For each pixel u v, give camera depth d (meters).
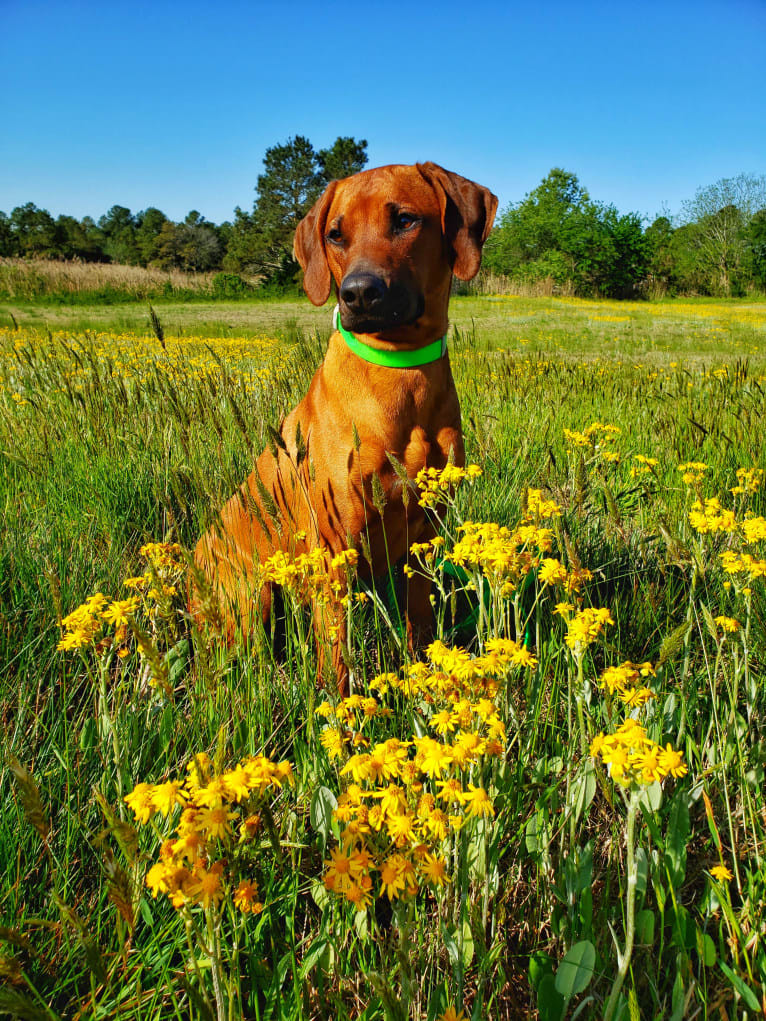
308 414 2.56
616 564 2.90
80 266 35.50
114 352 8.04
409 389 2.39
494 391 6.13
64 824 1.63
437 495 2.15
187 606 2.35
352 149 62.22
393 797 0.99
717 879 1.33
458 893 1.24
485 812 1.01
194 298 34.16
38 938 1.38
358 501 2.39
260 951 1.35
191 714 1.81
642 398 5.69
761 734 1.83
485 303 30.73
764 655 2.08
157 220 96.62
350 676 1.69
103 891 1.43
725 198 53.66
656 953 1.31
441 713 1.20
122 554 2.82
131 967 1.30
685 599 2.32
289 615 2.03
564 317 23.27
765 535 1.76
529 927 1.44
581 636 1.36
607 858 1.57
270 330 15.57
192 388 4.63
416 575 2.62
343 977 1.30
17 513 3.12
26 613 2.46
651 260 50.75
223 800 0.96
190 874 0.92
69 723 1.98
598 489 3.14
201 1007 0.91
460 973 1.10
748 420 4.35
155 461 3.55
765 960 1.16
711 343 14.30
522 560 1.56
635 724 1.02
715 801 1.64
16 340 9.42
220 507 2.46
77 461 3.70
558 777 1.57
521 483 3.66
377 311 2.24
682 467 2.89
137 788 0.96
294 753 1.86
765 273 53.12
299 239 2.93
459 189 2.62
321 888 1.35
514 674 1.80
